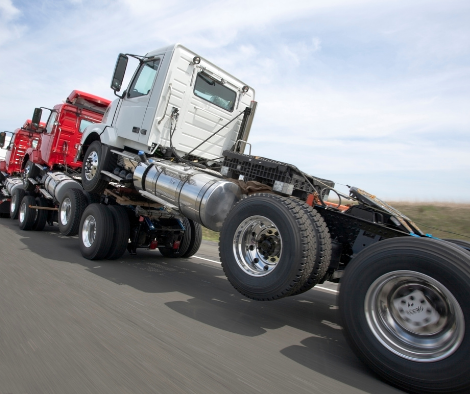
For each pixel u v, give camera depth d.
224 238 3.95
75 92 9.17
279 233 3.48
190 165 5.71
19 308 3.55
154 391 2.26
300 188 4.20
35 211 9.40
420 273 2.57
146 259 7.04
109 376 2.40
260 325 3.76
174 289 4.89
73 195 7.66
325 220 4.01
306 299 5.18
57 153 9.20
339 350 3.28
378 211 3.99
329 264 3.82
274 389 2.41
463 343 2.36
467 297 2.36
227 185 4.48
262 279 3.55
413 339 2.62
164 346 2.95
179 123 5.93
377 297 2.79
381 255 2.77
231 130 6.76
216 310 4.11
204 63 6.13
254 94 7.06
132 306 3.92
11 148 13.15
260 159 4.36
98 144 6.82
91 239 6.41
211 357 2.82
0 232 8.66
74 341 2.90
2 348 2.69
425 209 12.99
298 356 3.02
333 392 2.45
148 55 6.21
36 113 9.53
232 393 2.31
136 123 6.04
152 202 6.60
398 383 2.59
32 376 2.34
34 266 5.38
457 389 2.35
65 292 4.20
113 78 6.18
